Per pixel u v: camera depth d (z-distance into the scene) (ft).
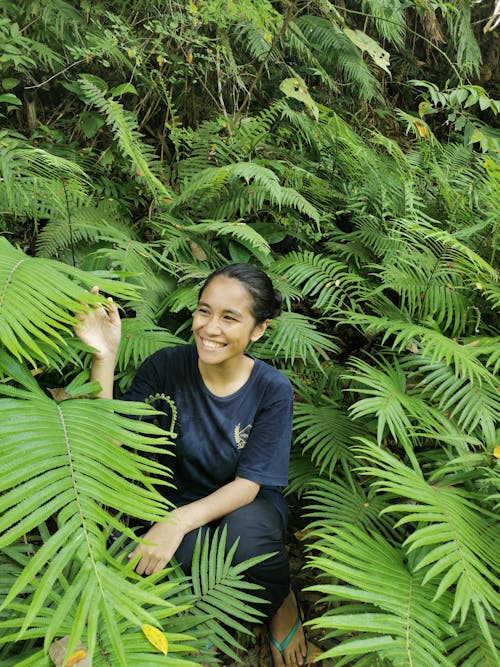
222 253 9.57
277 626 5.65
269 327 7.86
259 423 5.66
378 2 13.65
